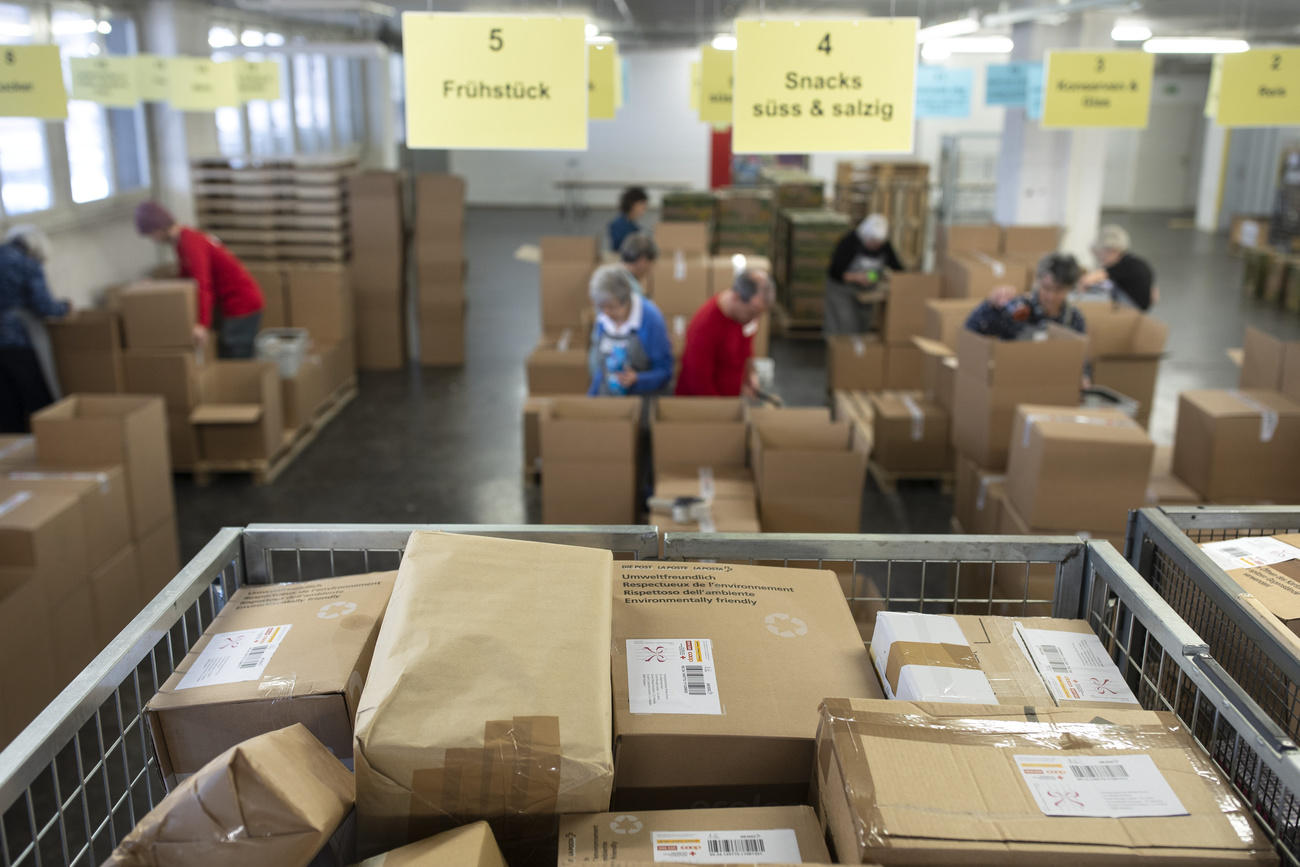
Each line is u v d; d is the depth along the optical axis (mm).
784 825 1224
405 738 1166
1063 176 8336
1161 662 1426
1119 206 18812
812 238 8758
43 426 3555
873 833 1083
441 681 1245
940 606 3682
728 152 17375
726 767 1360
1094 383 5340
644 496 4043
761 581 1706
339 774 1208
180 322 5250
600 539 1765
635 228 7488
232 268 5879
